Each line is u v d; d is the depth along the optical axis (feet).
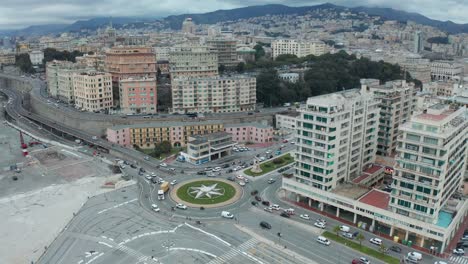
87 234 561.84
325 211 630.74
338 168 632.79
